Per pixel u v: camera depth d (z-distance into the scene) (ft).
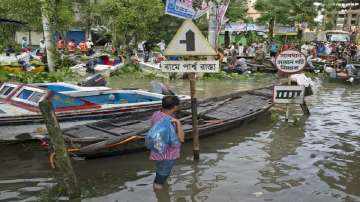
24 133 28.96
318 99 52.01
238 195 22.04
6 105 31.55
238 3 123.24
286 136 33.42
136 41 88.53
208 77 72.02
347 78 68.54
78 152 25.38
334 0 132.36
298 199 21.66
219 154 28.60
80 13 124.98
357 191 22.82
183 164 26.55
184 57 29.32
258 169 25.85
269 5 119.55
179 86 62.75
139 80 68.39
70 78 65.87
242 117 34.78
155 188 22.74
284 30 127.24
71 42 104.22
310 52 101.60
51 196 21.72
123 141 26.63
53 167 25.38
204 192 22.40
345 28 194.80
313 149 30.12
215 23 68.28
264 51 104.47
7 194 21.91
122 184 23.44
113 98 37.35
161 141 21.47
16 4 65.00
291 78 41.06
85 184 23.41
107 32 104.01
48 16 66.90
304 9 121.08
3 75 49.98
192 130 27.50
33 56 79.46
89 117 31.63
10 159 27.25
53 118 21.04
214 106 38.17
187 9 45.24
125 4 76.95
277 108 44.52
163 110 22.00
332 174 25.25
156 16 81.46
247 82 70.18
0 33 69.92
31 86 32.53
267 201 21.36
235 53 90.02
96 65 73.31
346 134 34.40
